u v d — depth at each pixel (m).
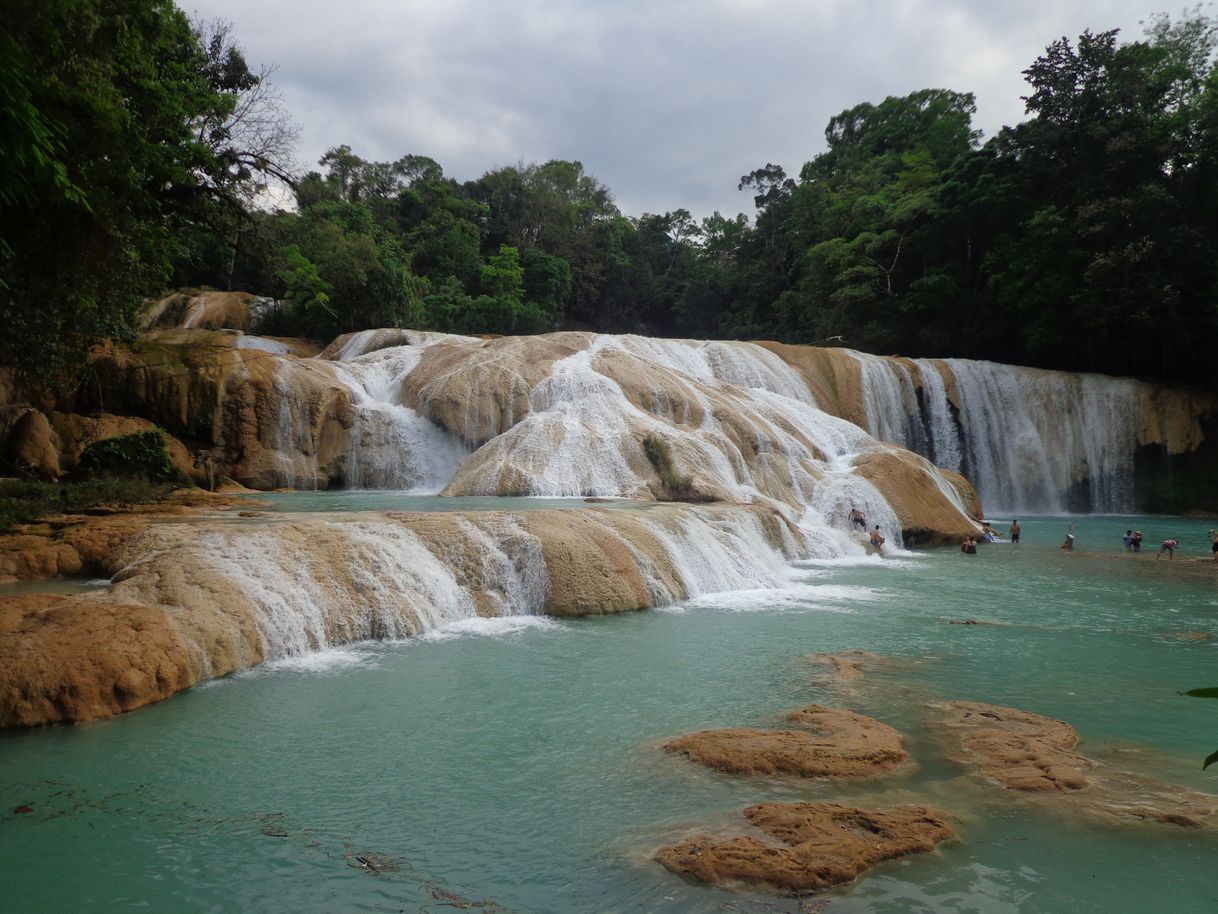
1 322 15.21
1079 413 38.22
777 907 5.42
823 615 15.20
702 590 17.14
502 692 10.21
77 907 5.41
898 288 52.28
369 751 8.23
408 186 85.62
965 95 71.88
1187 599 17.30
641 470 24.73
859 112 81.69
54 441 24.25
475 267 71.00
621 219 95.06
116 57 15.85
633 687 10.49
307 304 43.06
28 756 7.91
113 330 21.03
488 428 28.53
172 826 6.59
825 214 64.62
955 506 27.73
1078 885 5.70
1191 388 39.62
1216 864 6.00
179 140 20.06
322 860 6.09
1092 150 42.81
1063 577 20.03
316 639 11.89
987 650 12.70
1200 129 39.91
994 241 46.38
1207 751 8.36
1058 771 7.62
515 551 15.00
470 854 6.20
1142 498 37.84
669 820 6.70
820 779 7.49
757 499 24.38
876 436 37.00
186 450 26.02
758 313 77.06
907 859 6.03
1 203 10.16
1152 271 39.47
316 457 28.31
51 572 12.77
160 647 9.85
